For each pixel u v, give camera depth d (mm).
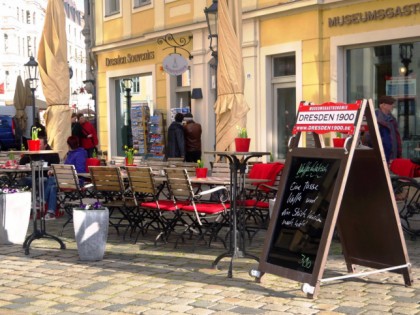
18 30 67812
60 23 12711
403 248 6613
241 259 8133
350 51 14117
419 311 5867
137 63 20641
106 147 22531
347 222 7000
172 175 9055
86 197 12188
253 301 6254
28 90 26141
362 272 7211
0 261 8383
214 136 17766
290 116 15469
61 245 9109
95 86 23828
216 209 8859
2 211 9562
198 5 17672
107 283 7113
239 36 11000
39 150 11516
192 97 17938
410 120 13195
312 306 6043
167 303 6281
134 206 9586
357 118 6129
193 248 9016
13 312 6133
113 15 21547
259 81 15867
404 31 12734
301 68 14742
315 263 6168
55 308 6234
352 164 6730
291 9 14703
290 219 6543
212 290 6691
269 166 10172
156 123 19250
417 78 12961
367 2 13352
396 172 10156
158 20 19266
